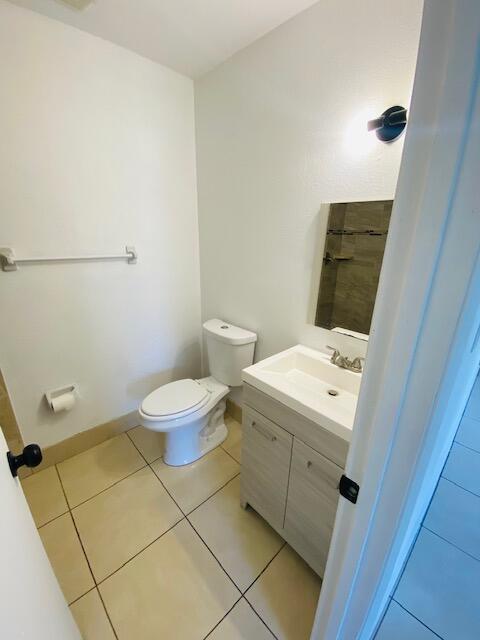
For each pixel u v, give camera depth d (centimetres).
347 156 117
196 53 150
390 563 65
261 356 180
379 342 44
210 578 116
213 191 184
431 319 39
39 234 143
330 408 98
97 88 145
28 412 158
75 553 125
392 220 39
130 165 165
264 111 142
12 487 59
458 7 29
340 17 108
